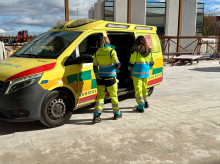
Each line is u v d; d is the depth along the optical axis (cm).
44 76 374
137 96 491
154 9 2569
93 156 303
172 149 322
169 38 1580
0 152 317
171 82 870
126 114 484
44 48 447
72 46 426
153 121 438
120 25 533
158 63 637
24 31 1341
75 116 470
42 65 382
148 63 497
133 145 335
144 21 2388
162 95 662
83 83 438
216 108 521
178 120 442
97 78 427
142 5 2362
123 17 2434
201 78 942
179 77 978
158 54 639
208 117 459
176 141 348
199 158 297
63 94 406
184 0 2469
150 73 605
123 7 2416
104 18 2584
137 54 479
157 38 654
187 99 609
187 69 1224
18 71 364
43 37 486
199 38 1700
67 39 445
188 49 2508
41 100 371
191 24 2536
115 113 446
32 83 361
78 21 486
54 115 400
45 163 287
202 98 617
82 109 519
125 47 612
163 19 2597
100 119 430
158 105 553
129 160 293
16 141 352
